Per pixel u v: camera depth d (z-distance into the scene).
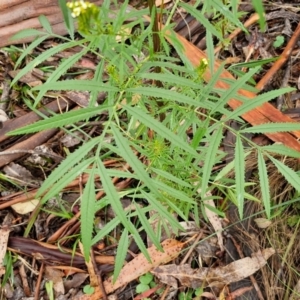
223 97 0.65
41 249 0.95
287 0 1.13
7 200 0.98
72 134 0.99
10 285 0.94
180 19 1.08
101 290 0.93
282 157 0.97
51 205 0.98
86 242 0.55
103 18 0.65
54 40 1.10
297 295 0.91
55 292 0.94
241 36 1.11
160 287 0.94
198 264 0.95
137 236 0.73
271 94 0.63
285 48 1.07
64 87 0.58
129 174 0.68
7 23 1.09
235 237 0.95
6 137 1.02
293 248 0.93
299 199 0.90
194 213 0.91
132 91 0.59
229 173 0.96
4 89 1.06
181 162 0.79
